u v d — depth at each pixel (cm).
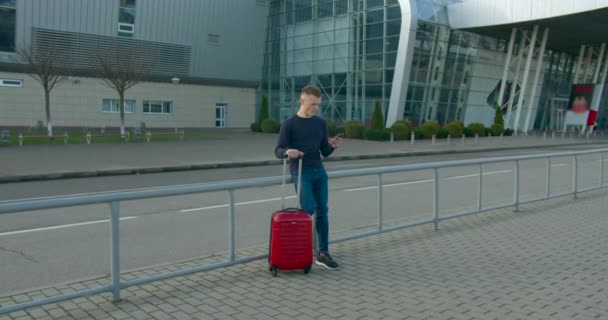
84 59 3709
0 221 826
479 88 4103
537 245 637
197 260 561
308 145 524
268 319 403
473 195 1128
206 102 4434
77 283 487
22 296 452
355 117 3781
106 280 496
